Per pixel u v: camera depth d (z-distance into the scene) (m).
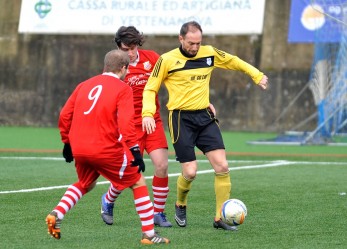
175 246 17.97
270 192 27.42
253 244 18.25
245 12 56.12
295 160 38.94
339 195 26.67
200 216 22.56
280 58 55.56
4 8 60.50
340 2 44.56
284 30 55.50
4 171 33.50
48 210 23.16
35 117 59.81
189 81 20.38
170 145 45.88
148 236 18.25
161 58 20.38
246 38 55.97
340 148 45.75
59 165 35.94
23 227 20.34
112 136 17.88
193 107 20.47
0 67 60.25
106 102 17.80
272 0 55.69
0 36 60.31
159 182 21.08
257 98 56.12
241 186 29.05
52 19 59.72
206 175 32.44
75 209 23.44
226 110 56.69
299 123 55.34
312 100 55.12
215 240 18.78
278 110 55.69
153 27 57.47
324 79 47.16
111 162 17.94
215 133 20.61
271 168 35.38
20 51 60.00
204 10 56.75
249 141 49.47
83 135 17.94
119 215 22.59
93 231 20.02
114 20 58.53
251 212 23.08
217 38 56.31
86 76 59.06
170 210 23.84
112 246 17.94
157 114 21.64
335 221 21.48
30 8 60.19
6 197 25.83
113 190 20.70
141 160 17.52
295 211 23.23
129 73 21.61
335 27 46.69
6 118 60.16
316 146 46.91
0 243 18.25
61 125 18.44
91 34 58.91
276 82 55.66
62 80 59.44
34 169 34.31
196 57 20.47
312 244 18.27
